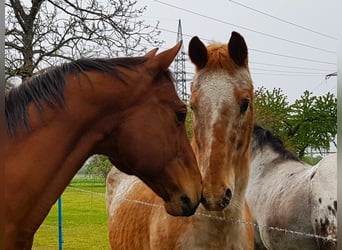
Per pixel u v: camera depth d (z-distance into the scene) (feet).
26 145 7.43
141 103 8.04
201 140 9.74
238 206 10.43
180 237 10.34
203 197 9.30
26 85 7.75
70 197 83.35
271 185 14.84
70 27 33.40
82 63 7.99
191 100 10.08
